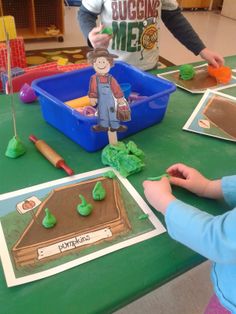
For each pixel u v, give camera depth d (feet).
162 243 1.75
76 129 2.43
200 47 4.11
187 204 1.88
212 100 3.31
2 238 1.71
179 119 2.96
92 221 1.85
